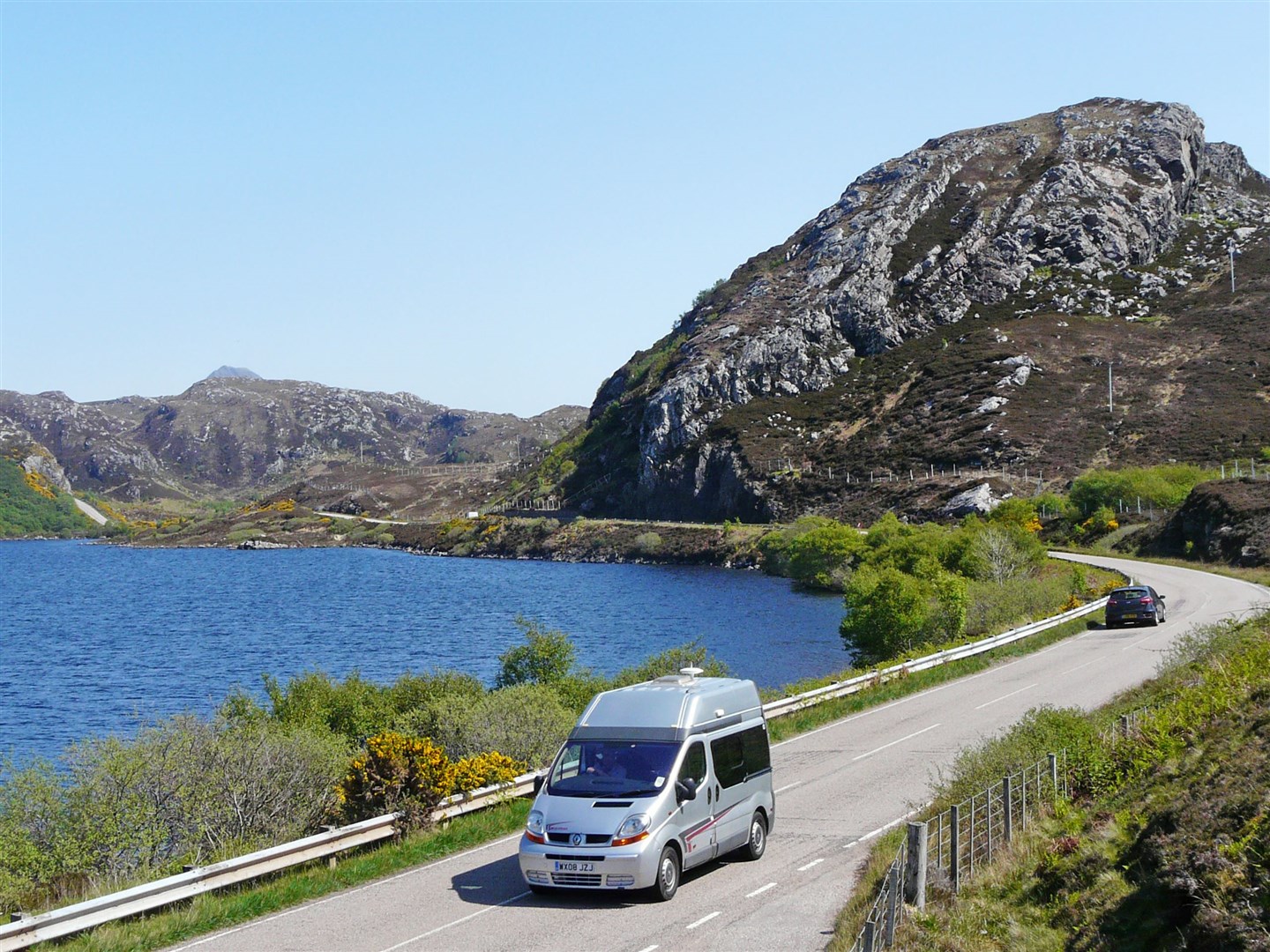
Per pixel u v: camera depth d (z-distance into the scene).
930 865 13.30
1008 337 165.00
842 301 189.38
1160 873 10.68
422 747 17.58
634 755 13.91
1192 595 51.12
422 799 17.19
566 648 37.16
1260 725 13.54
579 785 13.63
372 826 16.23
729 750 14.97
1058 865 12.55
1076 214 196.50
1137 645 36.97
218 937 12.15
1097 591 55.03
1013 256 193.25
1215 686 18.20
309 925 12.53
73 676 58.56
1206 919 9.26
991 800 15.16
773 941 11.51
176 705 49.00
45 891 15.83
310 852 15.06
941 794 16.69
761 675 50.59
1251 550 64.62
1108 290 182.00
